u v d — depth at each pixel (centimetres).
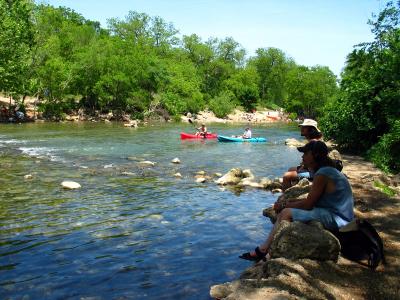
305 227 576
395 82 1984
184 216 927
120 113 5481
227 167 1694
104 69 5331
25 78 4228
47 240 748
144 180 1351
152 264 647
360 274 534
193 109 6669
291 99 9281
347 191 600
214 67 9669
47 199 1051
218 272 619
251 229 838
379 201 916
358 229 576
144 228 831
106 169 1545
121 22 9006
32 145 2284
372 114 2156
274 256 580
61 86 4706
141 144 2497
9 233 781
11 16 3788
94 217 900
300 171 1025
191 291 554
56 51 5144
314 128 974
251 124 5872
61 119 4681
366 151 2147
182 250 712
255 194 1173
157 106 6012
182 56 9156
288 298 442
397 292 486
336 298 462
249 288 474
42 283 572
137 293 546
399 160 1623
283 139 3231
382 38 2097
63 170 1493
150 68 6034
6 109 4203
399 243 651
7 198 1051
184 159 1900
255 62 11538
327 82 9525
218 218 915
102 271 617
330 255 565
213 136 3089
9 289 551
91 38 7256
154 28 9038
